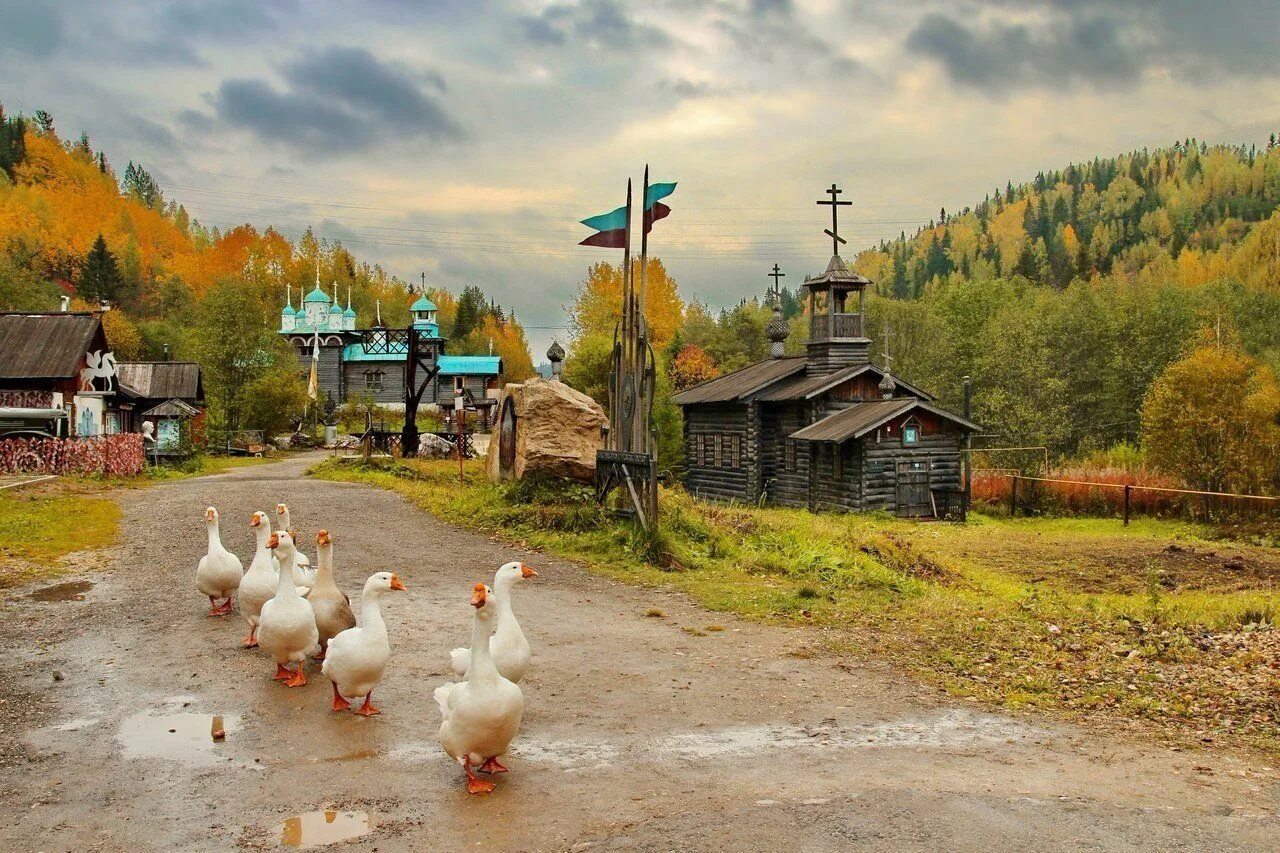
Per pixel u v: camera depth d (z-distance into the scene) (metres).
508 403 22.75
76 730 7.61
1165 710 8.42
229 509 21.14
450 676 9.02
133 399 46.94
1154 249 134.12
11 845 5.67
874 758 7.08
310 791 6.42
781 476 35.31
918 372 60.78
